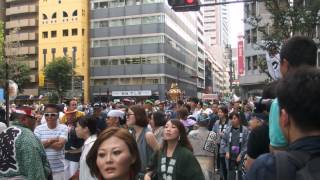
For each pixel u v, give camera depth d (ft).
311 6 48.08
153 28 283.18
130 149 9.21
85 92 291.17
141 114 25.48
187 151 20.20
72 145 31.09
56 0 298.76
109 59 292.81
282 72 12.16
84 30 295.28
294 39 12.03
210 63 527.40
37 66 305.73
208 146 32.09
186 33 361.71
